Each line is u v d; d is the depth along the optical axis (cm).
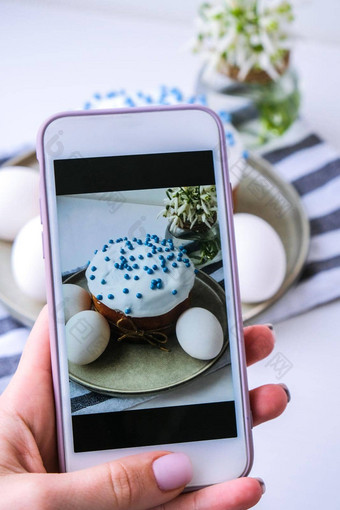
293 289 33
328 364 32
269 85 35
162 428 25
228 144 33
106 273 25
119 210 26
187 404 25
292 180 36
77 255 25
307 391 32
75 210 25
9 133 37
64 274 25
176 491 24
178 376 25
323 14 40
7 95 38
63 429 25
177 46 39
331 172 36
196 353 25
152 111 26
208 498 24
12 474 24
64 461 25
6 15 39
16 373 27
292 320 33
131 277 26
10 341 32
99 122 25
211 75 35
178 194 26
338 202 36
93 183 25
